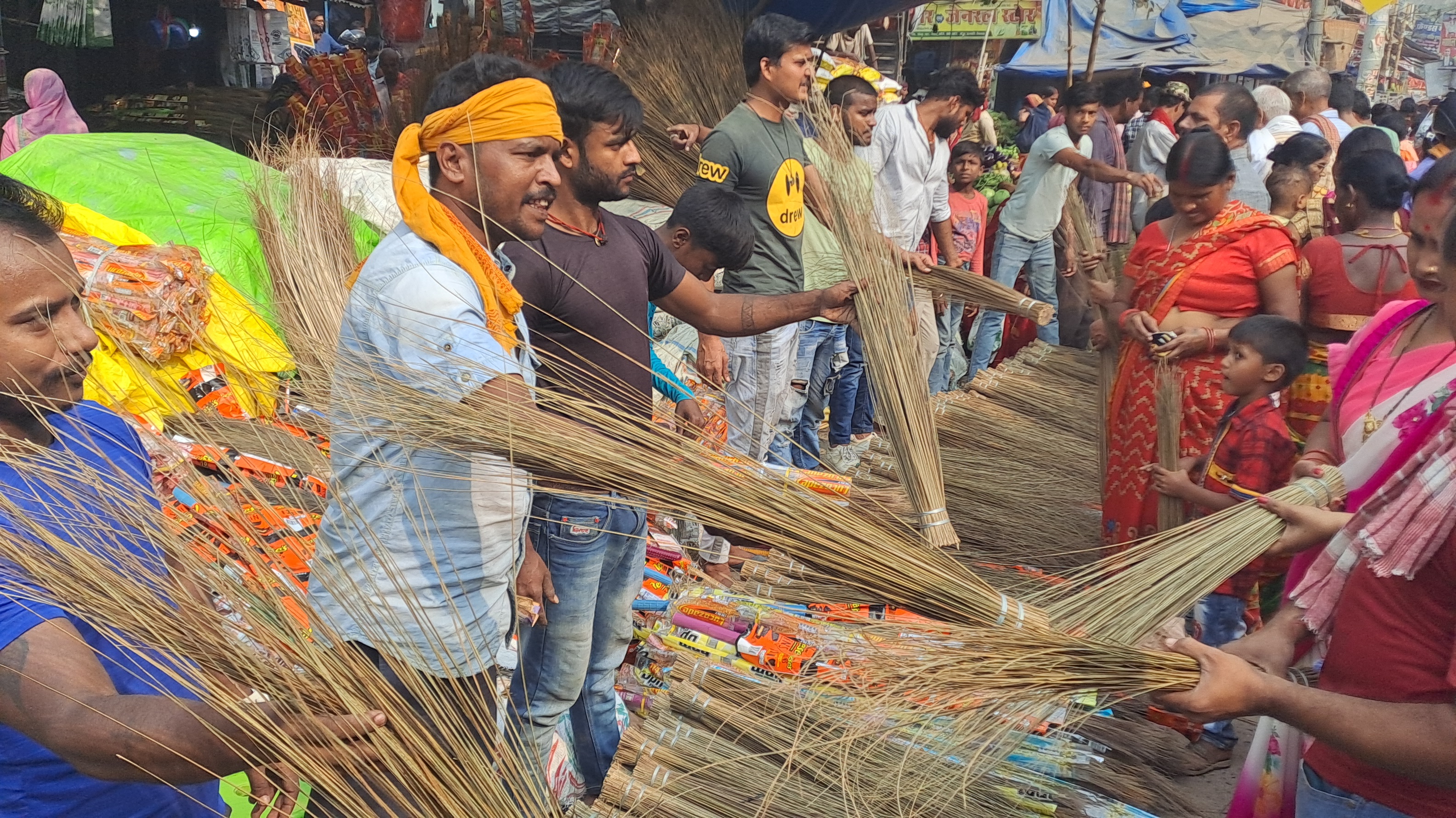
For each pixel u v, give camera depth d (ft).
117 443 4.97
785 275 12.59
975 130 25.02
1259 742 6.69
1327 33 50.29
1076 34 42.93
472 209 6.12
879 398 8.23
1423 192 6.57
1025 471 13.32
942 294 13.03
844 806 7.32
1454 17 60.29
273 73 35.29
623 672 10.05
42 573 4.14
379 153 21.06
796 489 6.60
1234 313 10.52
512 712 7.86
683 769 7.94
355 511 5.66
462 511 5.90
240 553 4.95
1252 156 18.66
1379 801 5.21
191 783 4.12
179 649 4.36
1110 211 22.44
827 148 9.80
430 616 5.91
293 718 4.37
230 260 12.96
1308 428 11.68
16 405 4.47
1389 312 7.02
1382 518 4.97
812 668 8.18
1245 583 9.48
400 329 5.66
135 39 29.99
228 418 10.14
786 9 19.53
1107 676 5.40
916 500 8.03
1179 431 10.41
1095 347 12.23
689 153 15.17
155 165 15.07
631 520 7.98
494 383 5.72
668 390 9.78
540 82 6.05
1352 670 5.26
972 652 5.78
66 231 12.46
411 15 25.99
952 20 40.29
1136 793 8.54
